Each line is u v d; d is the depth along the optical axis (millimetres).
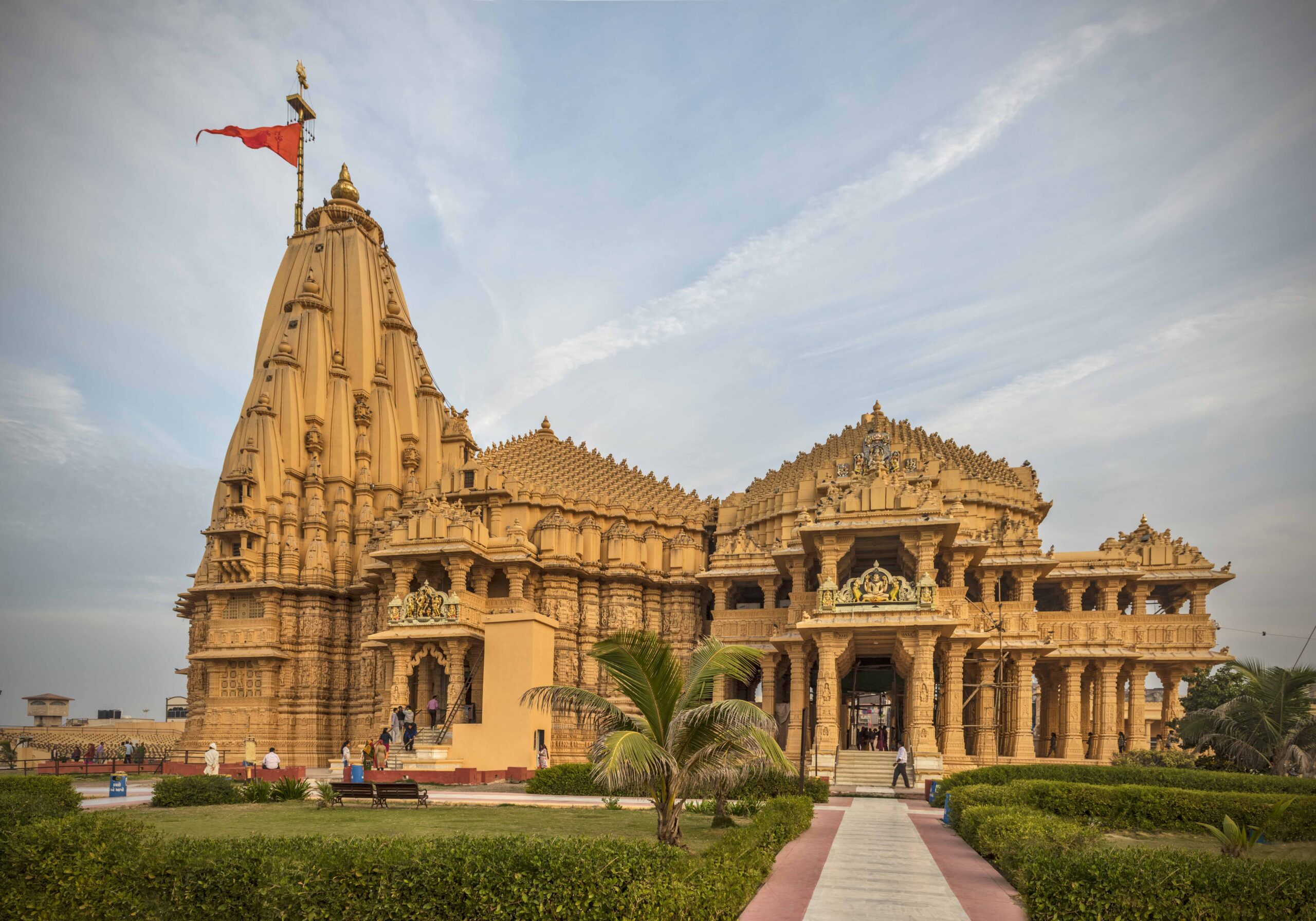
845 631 41594
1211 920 12711
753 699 56531
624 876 13289
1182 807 24625
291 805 29719
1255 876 13055
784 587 53281
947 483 49500
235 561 58531
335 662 59375
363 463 63875
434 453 66375
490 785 39750
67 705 99250
